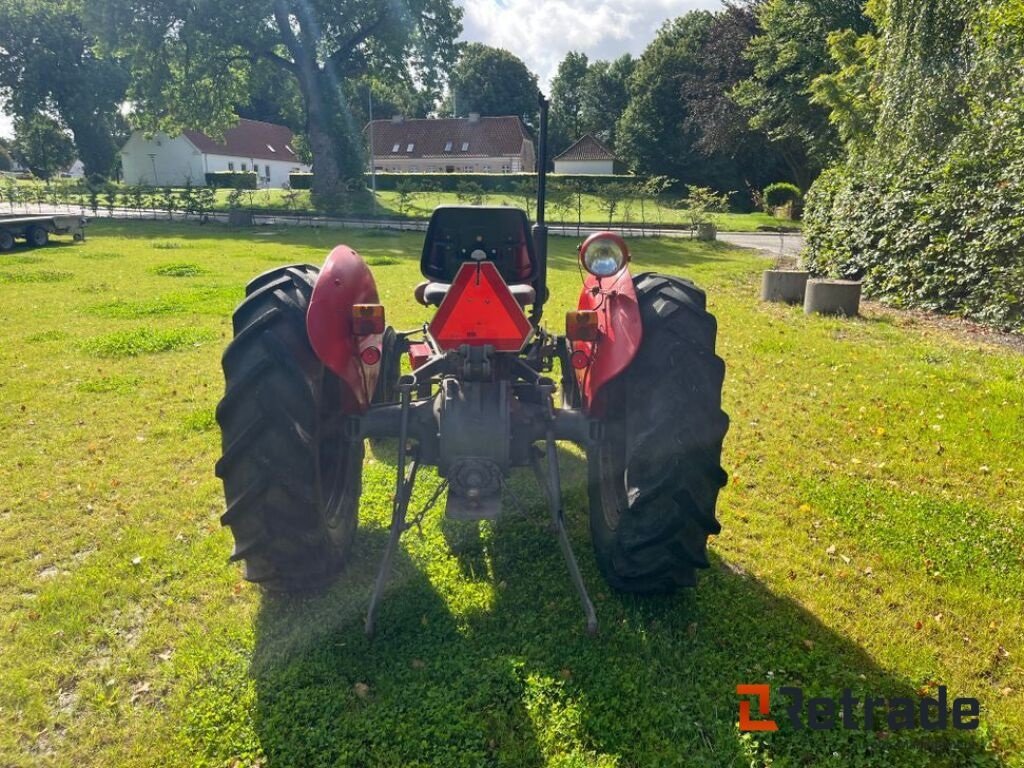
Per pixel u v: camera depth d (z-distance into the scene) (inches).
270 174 2605.8
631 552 105.1
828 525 149.3
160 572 127.1
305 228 970.7
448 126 2493.8
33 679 100.7
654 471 101.0
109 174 2078.0
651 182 1193.4
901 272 418.6
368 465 173.2
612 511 122.2
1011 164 348.2
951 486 169.9
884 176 445.1
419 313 341.7
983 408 221.0
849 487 166.6
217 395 225.9
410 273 504.1
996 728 94.9
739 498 160.9
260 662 103.2
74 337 299.9
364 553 132.8
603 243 106.9
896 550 139.6
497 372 112.5
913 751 90.4
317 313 101.6
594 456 131.5
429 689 98.0
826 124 1202.6
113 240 781.3
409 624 112.0
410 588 121.8
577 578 108.2
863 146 642.8
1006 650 111.7
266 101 2790.4
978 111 428.5
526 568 129.0
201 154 2279.8
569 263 616.7
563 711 94.4
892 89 525.7
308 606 116.0
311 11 1197.1
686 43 1915.6
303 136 1577.3
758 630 113.1
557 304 379.2
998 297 350.0
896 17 530.0
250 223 1005.2
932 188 402.0
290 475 97.4
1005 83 442.6
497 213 158.6
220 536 139.7
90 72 1956.2
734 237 987.9
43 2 1780.3
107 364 259.1
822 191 523.2
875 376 255.9
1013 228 343.9
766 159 1747.0
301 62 1262.3
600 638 109.0
